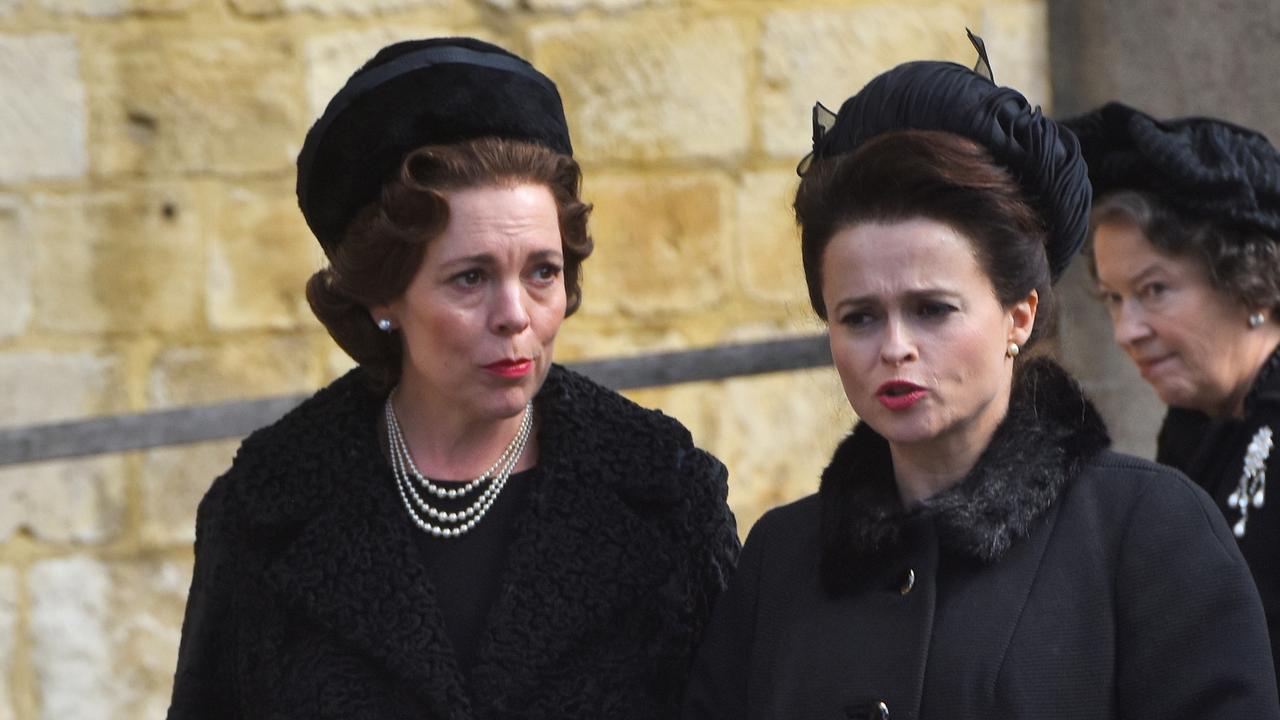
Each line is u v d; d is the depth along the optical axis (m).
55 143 14.65
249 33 14.87
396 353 8.54
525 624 8.00
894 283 7.16
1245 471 8.96
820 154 7.78
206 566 8.46
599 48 15.26
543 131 8.10
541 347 8.00
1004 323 7.36
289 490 8.34
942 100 7.41
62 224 14.68
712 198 15.45
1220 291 9.24
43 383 14.67
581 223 8.23
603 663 8.10
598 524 8.25
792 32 15.51
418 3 15.07
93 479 14.83
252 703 8.25
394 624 8.01
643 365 14.63
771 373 14.86
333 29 14.95
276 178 14.94
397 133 7.91
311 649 8.13
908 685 7.18
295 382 15.02
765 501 15.61
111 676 14.85
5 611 14.70
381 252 7.95
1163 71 15.20
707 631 8.20
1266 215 9.15
